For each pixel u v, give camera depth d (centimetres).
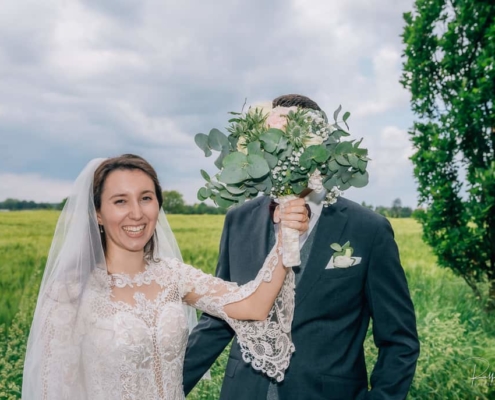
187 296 235
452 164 499
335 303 226
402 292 227
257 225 252
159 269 231
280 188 198
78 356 201
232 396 237
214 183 196
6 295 493
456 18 504
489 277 494
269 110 201
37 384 200
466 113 483
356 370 227
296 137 187
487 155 493
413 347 225
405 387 223
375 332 232
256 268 243
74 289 205
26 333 447
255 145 186
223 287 231
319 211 238
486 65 475
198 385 380
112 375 202
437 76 510
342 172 197
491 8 488
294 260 198
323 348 224
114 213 209
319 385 221
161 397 211
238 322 225
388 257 227
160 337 212
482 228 487
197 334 262
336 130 203
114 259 222
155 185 221
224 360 407
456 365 388
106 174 211
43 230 586
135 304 214
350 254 215
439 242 501
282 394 223
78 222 212
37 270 514
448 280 525
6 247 550
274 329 219
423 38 507
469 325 464
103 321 205
